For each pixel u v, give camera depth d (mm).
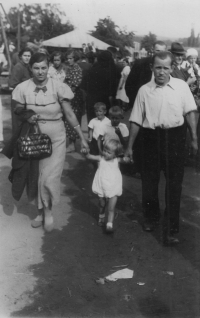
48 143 3881
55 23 21062
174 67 5055
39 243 3908
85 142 4074
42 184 3959
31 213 4590
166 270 3447
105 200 4176
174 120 3645
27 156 3842
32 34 21688
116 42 9758
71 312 2916
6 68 17109
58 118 3973
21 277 3342
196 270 3441
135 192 5219
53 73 6754
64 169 6164
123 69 10602
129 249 3803
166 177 3828
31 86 3881
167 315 2875
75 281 3295
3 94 14398
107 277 3340
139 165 4012
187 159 6383
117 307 2975
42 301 3041
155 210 4125
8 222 4344
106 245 3877
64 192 5219
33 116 3850
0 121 7410
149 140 3805
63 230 4180
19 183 4004
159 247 3836
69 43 11492
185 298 3066
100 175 4078
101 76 6004
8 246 3830
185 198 5020
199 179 5695
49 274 3391
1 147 7254
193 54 5832
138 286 3223
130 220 4414
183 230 4176
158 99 3635
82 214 4570
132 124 3836
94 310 2939
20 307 2969
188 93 3688
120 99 11156
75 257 3660
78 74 6809
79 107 6961
